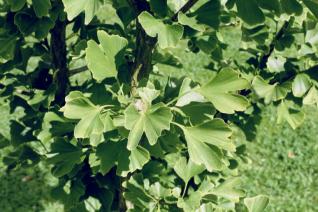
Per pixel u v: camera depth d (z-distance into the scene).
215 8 2.10
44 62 2.80
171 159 2.98
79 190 2.74
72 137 2.75
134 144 1.89
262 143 6.14
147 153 2.19
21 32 2.26
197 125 2.11
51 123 2.52
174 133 2.37
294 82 2.51
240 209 4.99
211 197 2.65
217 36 2.50
